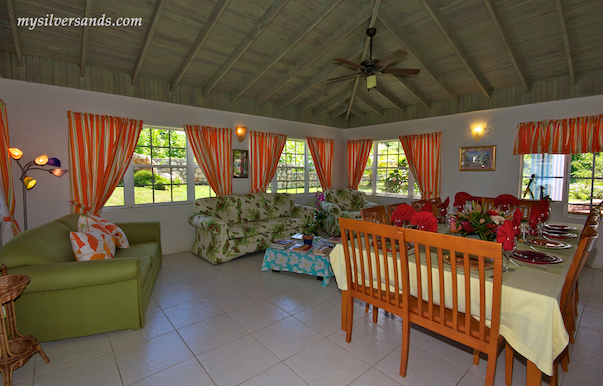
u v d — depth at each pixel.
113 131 3.87
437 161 5.43
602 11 3.04
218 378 1.84
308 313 2.68
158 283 3.37
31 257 2.14
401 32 3.75
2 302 1.67
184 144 4.71
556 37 3.47
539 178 4.47
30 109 3.39
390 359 2.02
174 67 4.08
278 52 3.94
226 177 4.96
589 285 3.37
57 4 2.86
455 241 1.47
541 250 2.08
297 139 6.20
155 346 2.17
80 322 2.23
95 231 2.80
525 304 1.41
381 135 6.38
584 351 2.12
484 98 4.86
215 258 3.98
